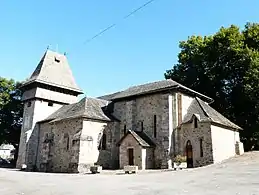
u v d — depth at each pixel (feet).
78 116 99.86
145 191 39.24
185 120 94.27
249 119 121.29
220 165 75.41
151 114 100.63
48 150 111.24
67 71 147.13
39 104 130.41
